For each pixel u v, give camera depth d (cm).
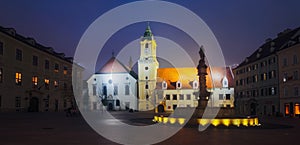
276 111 6019
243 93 7906
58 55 7238
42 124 2769
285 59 5750
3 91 4628
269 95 6353
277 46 6406
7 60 4750
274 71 6159
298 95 5288
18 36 5631
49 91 6322
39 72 5894
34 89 5650
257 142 1620
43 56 6091
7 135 1866
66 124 2827
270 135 1967
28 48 5462
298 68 5303
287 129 2414
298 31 5884
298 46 5275
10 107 4831
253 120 2725
